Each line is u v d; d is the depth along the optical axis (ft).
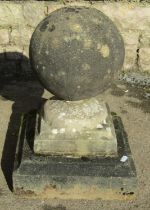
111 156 5.35
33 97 7.82
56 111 5.43
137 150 6.33
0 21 8.09
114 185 5.19
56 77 4.96
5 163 5.98
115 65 5.05
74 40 4.82
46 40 4.93
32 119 6.11
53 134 5.32
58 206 5.21
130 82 8.36
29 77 8.49
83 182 5.17
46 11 8.01
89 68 4.87
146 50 8.32
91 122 5.36
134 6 7.98
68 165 5.22
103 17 5.11
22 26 8.14
